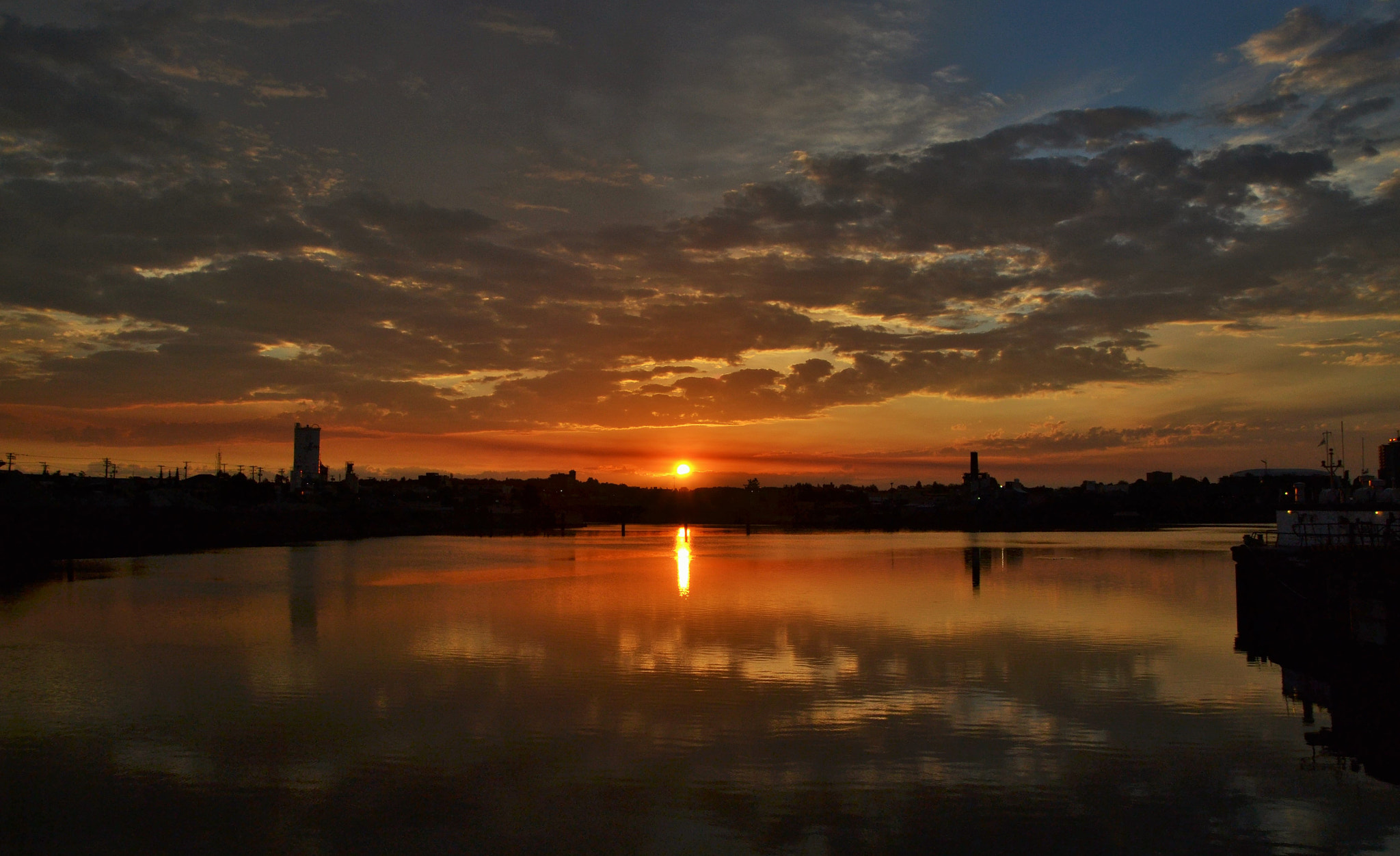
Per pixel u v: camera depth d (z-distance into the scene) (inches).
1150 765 926.4
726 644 1592.0
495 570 3417.8
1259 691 1229.1
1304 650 1443.2
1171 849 740.7
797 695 1202.6
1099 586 2669.8
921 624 1840.6
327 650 1536.7
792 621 1894.7
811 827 778.2
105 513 5022.1
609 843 750.5
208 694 1220.5
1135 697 1195.9
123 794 856.3
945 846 743.1
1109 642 1608.0
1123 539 6259.8
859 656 1478.8
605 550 5093.5
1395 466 1948.8
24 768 925.8
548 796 845.8
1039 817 800.3
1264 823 788.0
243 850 740.7
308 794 852.0
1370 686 1231.5
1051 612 2038.6
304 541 5915.4
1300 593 1459.2
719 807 821.2
